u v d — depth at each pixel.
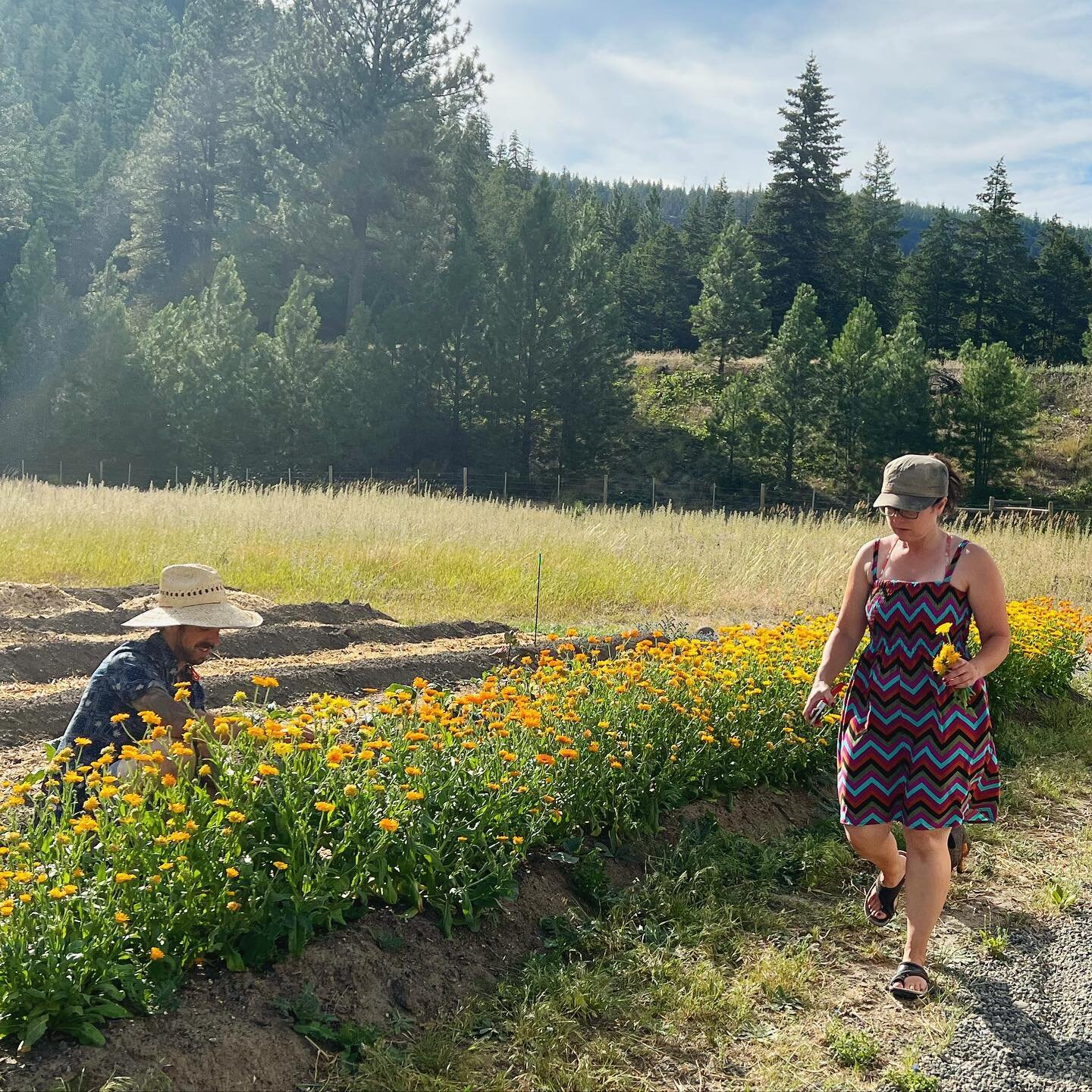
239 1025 3.18
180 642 4.18
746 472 43.56
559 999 3.67
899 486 3.82
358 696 7.07
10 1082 2.76
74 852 3.28
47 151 68.19
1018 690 8.02
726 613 13.06
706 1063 3.49
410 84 46.09
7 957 2.93
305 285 39.34
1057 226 74.75
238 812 3.40
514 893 4.14
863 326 44.47
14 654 7.34
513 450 41.56
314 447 37.25
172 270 63.72
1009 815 6.12
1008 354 43.75
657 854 4.92
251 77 57.88
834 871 5.12
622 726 5.21
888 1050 3.59
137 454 38.00
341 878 3.67
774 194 66.12
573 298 41.12
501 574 13.55
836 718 6.20
